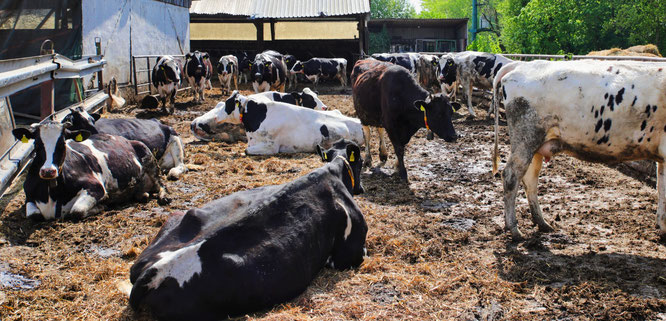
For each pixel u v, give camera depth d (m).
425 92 7.58
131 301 3.55
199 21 31.55
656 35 28.47
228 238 3.68
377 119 8.53
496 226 5.80
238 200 4.17
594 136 5.15
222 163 8.84
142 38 17.66
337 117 9.90
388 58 22.45
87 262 4.85
